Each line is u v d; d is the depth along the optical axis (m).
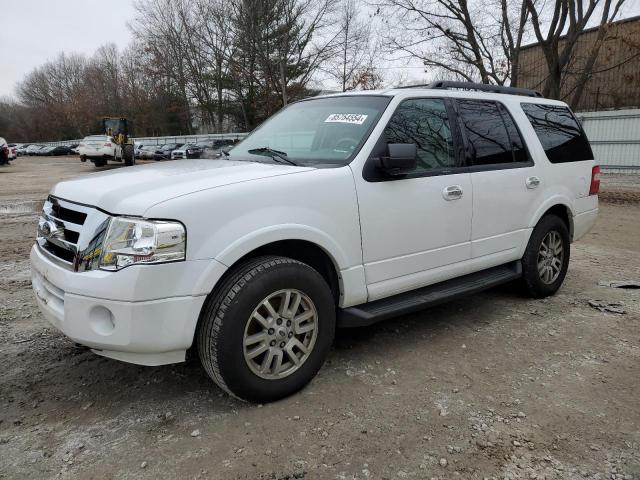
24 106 108.44
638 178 18.47
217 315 2.76
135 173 3.24
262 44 36.97
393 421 2.87
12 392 3.19
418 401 3.08
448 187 3.81
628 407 3.03
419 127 3.76
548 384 3.30
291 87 38.94
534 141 4.67
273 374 3.00
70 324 2.69
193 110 58.81
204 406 3.02
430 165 3.77
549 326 4.29
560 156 4.95
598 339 4.02
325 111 3.95
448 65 20.33
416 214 3.62
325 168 3.25
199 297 2.68
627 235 8.24
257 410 2.97
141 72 63.28
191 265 2.65
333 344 3.90
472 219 4.03
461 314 4.56
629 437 2.74
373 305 3.55
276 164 3.45
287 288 2.96
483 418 2.91
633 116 20.00
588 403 3.07
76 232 2.84
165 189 2.77
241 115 49.22
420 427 2.81
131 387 3.25
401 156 3.24
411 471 2.46
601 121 20.89
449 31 19.02
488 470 2.47
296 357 3.09
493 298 5.00
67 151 61.59
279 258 2.98
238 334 2.78
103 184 3.02
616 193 14.07
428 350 3.80
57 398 3.12
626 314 4.55
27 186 17.75
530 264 4.66
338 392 3.18
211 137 42.84
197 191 2.75
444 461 2.53
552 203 4.75
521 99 4.78
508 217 4.36
